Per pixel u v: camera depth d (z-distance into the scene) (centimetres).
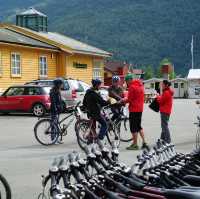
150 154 699
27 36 4347
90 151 662
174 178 664
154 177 652
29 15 4881
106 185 612
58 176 598
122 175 635
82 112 1612
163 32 18962
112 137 1625
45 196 706
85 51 4684
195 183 654
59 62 4484
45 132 1620
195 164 768
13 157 1355
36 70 4169
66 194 565
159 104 1523
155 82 9075
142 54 18350
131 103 1470
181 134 1944
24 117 2892
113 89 1672
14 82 3888
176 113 3388
